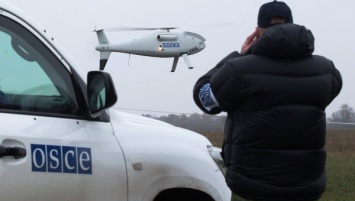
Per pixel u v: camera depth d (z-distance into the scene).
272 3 5.95
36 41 5.62
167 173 6.24
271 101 5.51
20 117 5.32
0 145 5.05
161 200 6.32
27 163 5.17
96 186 5.65
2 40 5.44
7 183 5.05
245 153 5.58
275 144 5.53
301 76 5.59
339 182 16.44
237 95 5.58
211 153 6.78
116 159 5.84
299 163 5.55
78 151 5.54
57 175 5.36
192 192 6.47
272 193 5.52
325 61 5.75
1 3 5.45
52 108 5.57
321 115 5.66
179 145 6.47
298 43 5.53
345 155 25.84
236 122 5.67
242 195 5.62
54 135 5.41
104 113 6.00
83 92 5.79
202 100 5.90
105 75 5.57
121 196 5.87
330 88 5.71
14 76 5.46
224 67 5.63
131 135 6.13
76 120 5.68
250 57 5.61
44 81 5.61
